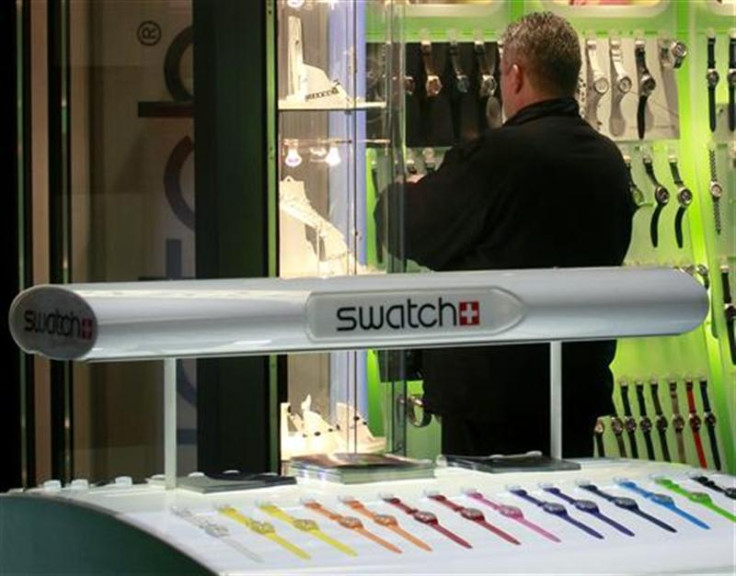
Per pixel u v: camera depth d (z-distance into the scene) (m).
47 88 7.93
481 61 9.51
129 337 3.51
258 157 7.07
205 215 7.13
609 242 7.00
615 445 9.86
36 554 3.82
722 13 10.10
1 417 7.88
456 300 3.80
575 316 3.90
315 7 7.08
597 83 9.76
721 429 10.04
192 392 7.91
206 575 3.12
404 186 7.07
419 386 9.01
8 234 7.86
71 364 7.93
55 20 7.91
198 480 3.91
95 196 8.10
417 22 9.52
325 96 7.09
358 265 7.09
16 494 3.88
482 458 4.32
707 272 10.02
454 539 3.40
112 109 8.10
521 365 6.78
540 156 6.79
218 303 3.60
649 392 9.95
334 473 3.93
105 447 8.11
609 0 9.88
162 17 8.10
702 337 10.02
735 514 3.73
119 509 3.58
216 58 7.04
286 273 7.14
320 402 7.12
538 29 6.94
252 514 3.55
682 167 10.06
